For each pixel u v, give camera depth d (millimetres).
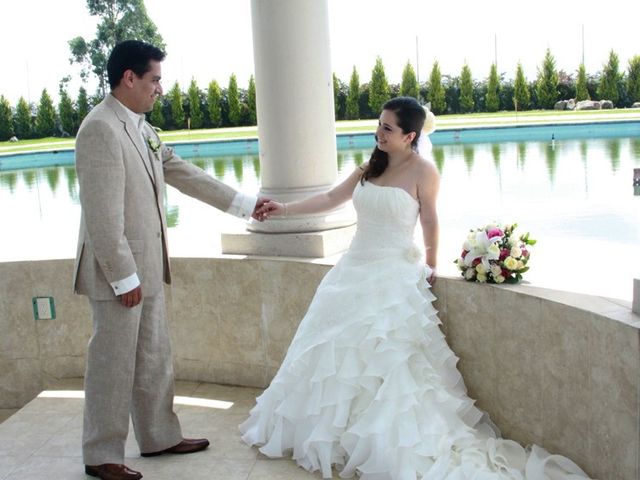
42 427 3820
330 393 3215
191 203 9891
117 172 2961
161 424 3420
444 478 2949
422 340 3229
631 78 17781
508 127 15891
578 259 3627
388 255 3328
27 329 4469
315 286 3883
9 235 6441
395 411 3102
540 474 2859
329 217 4113
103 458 3162
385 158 3377
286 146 4055
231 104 21172
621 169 10625
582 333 2740
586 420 2783
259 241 4141
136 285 3047
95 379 3127
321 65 4055
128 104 3117
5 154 17438
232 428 3730
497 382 3217
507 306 3084
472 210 8008
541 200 8398
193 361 4344
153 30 23078
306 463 3273
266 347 4145
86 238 3102
